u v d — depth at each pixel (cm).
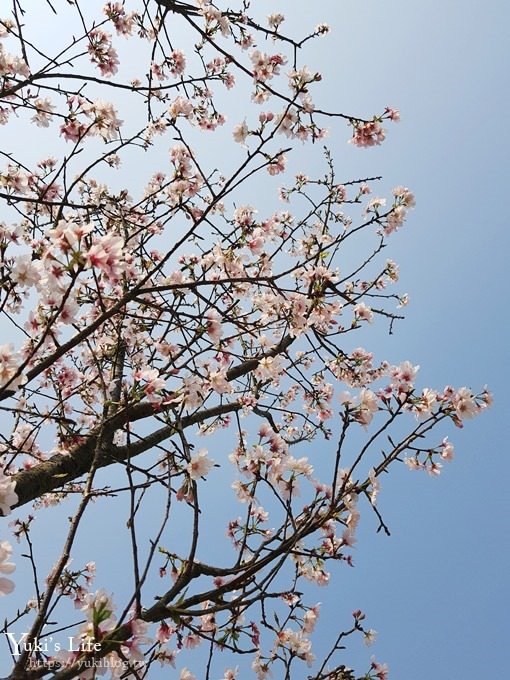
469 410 312
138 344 559
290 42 467
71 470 363
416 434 272
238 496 372
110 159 620
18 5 380
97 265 212
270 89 432
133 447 410
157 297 526
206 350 340
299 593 232
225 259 446
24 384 241
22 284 255
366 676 414
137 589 189
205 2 464
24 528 449
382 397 304
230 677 392
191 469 260
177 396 314
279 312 552
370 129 490
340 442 264
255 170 345
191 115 488
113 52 497
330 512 247
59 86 380
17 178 504
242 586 231
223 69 587
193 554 227
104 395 287
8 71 402
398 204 607
